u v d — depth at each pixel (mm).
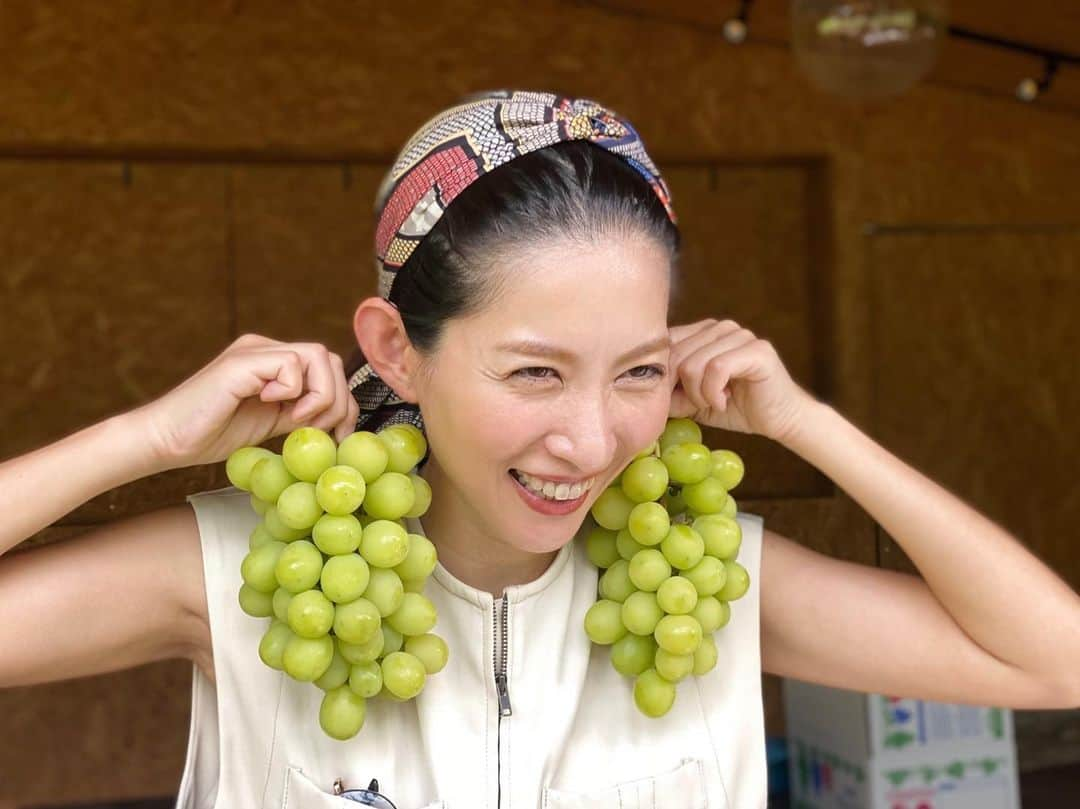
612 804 1235
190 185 3832
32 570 1162
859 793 2732
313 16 3717
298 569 1077
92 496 1151
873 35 2896
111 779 3531
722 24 3795
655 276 1093
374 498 1122
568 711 1247
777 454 1643
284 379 1140
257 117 3684
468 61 3828
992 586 1264
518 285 1053
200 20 3646
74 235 3764
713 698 1296
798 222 4160
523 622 1243
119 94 3602
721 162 4070
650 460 1222
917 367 4094
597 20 3891
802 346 4172
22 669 1149
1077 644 1258
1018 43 3576
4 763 3492
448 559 1252
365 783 1193
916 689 1323
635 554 1232
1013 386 4156
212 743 1265
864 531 1605
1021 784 3396
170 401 1156
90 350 3775
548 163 1077
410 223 1119
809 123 3982
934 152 4066
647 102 3918
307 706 1208
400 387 1187
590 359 1063
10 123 3541
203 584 1222
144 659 1253
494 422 1079
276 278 3883
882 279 4066
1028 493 4168
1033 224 4141
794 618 1338
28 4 3549
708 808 1273
